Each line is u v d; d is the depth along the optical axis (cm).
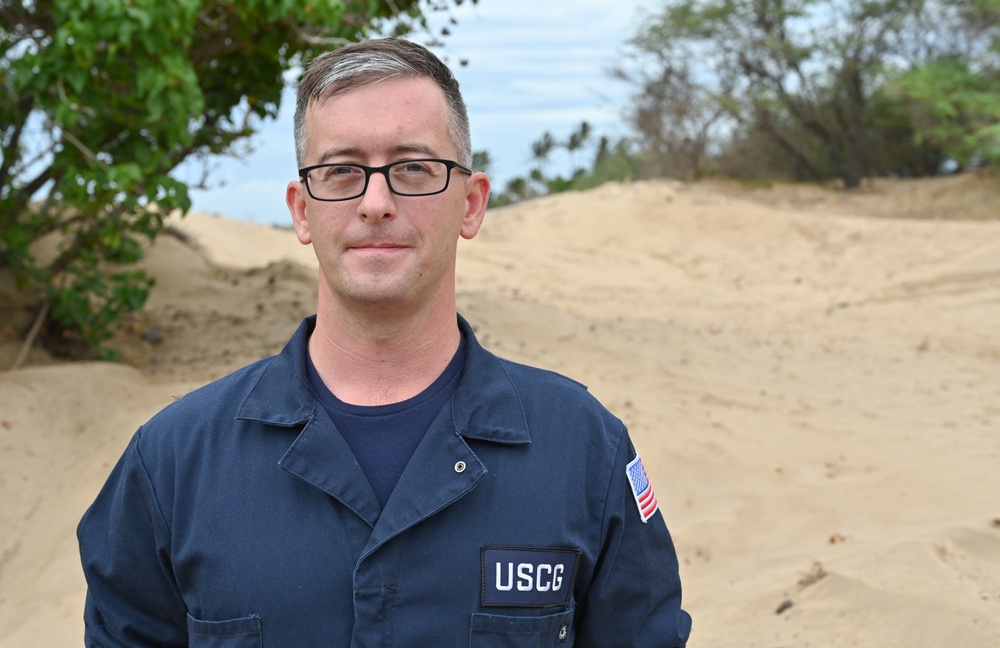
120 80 636
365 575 141
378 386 153
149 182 650
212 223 1712
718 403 741
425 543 143
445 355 156
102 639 159
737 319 1382
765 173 3444
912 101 2953
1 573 483
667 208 2338
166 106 602
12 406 595
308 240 163
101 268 999
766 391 802
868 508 543
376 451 150
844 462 628
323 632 141
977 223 2006
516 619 143
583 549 150
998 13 2822
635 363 823
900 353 1098
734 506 555
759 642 382
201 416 154
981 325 1316
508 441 149
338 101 149
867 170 3281
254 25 699
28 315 788
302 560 143
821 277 1773
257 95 808
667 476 584
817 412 750
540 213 2469
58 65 595
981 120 2820
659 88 3291
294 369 154
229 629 142
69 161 676
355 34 712
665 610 166
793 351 1010
